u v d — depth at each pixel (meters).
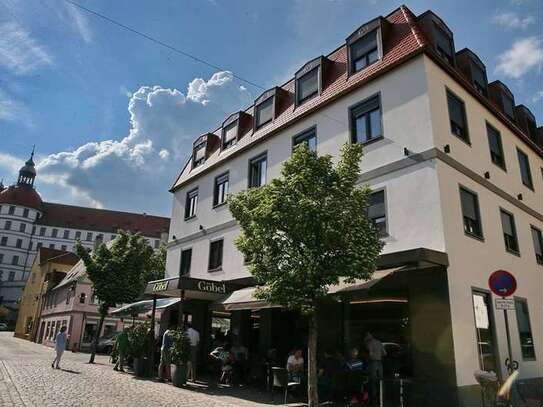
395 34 15.91
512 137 18.80
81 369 19.50
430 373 11.46
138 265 26.55
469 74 17.03
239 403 11.68
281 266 10.42
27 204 111.00
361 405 11.73
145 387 13.88
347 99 16.55
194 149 27.55
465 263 12.81
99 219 117.62
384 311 13.29
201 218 24.31
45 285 58.31
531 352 15.14
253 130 22.02
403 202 13.60
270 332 17.28
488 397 10.83
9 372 16.25
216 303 16.06
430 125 13.47
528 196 18.52
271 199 10.40
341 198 10.59
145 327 18.91
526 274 16.44
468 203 14.19
